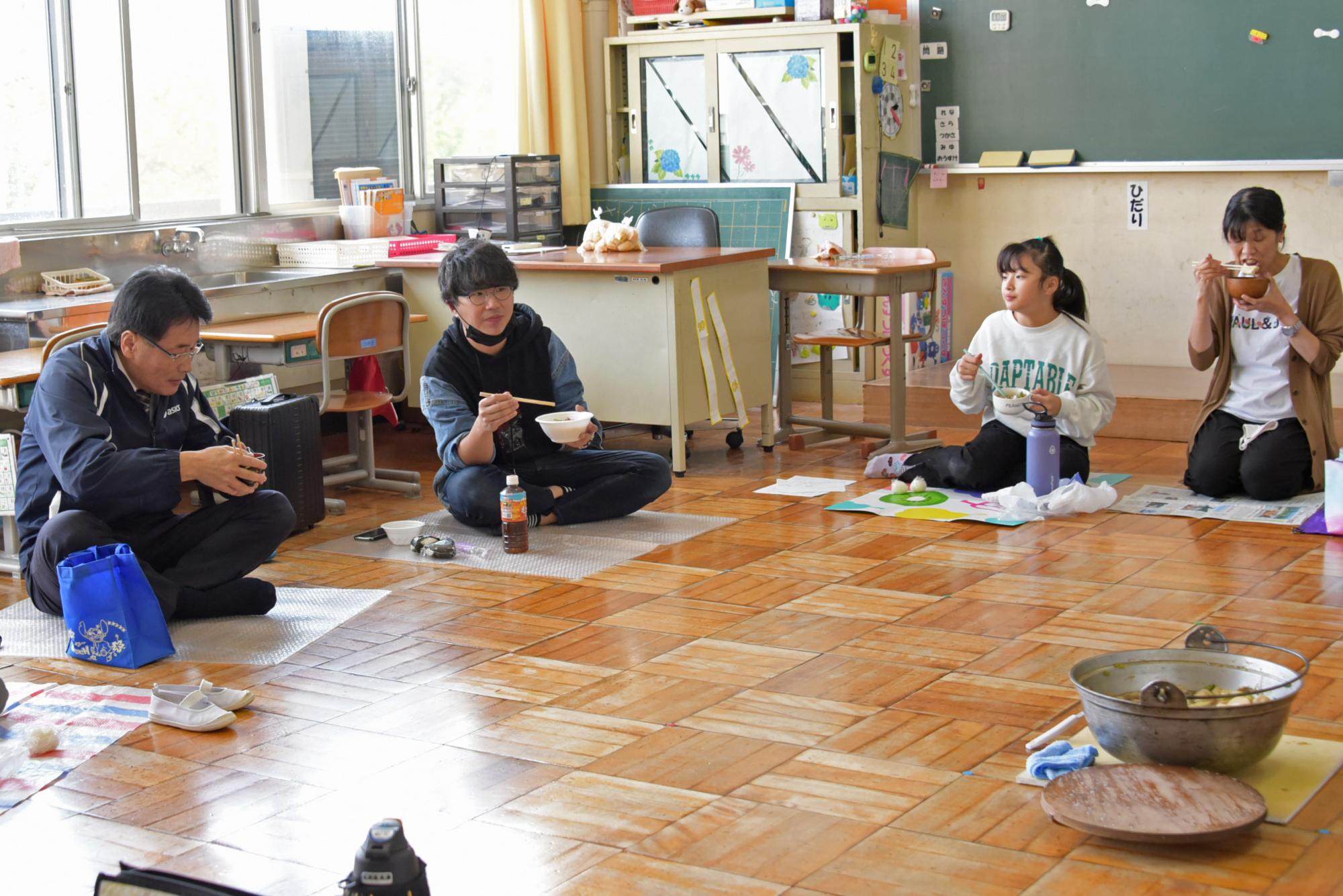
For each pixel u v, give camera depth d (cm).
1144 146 592
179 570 340
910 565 373
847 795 230
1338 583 343
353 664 308
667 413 502
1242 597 334
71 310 451
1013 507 423
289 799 237
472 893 202
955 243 647
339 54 617
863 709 270
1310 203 569
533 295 522
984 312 649
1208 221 589
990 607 333
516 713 274
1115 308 616
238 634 331
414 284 568
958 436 564
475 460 417
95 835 225
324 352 455
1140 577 354
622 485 429
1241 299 418
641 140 682
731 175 661
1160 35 580
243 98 572
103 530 333
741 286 527
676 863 209
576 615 339
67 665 313
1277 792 222
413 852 175
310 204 614
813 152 636
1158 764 221
